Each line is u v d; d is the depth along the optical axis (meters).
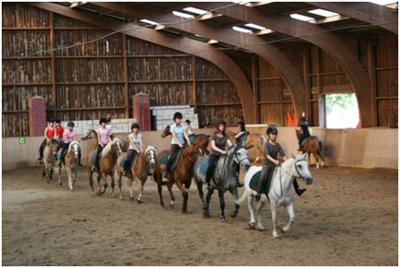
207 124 29.53
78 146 18.33
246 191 11.34
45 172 22.48
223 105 29.81
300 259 9.11
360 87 23.44
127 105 28.41
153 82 28.84
